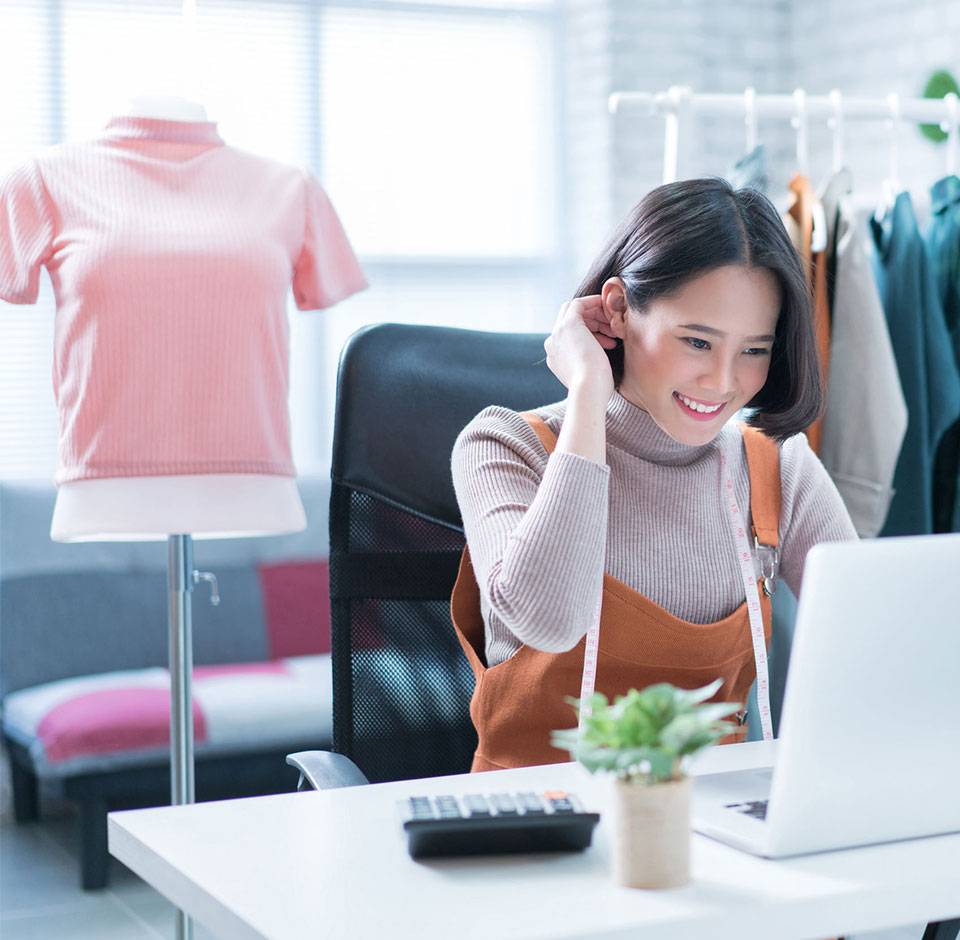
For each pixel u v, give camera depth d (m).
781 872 0.84
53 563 3.60
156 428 1.99
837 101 2.27
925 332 2.30
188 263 2.02
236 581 3.79
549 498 1.25
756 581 1.45
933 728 0.89
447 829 0.87
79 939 2.73
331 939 0.73
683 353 1.33
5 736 3.47
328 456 4.18
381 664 1.58
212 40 4.03
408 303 4.30
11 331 3.79
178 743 2.04
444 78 4.34
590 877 0.83
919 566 0.85
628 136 4.25
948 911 0.84
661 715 0.81
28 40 3.81
